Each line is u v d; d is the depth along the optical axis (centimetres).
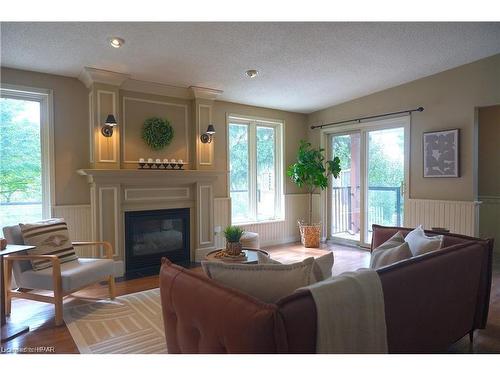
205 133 476
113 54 340
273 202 599
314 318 123
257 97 511
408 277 166
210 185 482
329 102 559
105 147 393
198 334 145
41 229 302
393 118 494
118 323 269
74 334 250
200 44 328
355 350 136
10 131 367
